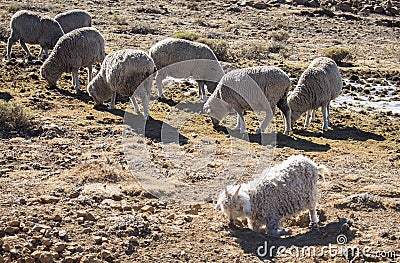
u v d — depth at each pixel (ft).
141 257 23.84
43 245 23.93
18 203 27.76
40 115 46.24
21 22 67.05
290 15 151.12
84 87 57.31
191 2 157.99
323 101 48.60
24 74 60.08
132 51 46.34
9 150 36.76
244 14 148.46
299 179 27.37
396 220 29.12
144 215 27.53
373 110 59.62
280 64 82.43
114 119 46.50
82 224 25.99
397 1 187.11
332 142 46.14
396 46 117.19
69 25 80.79
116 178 32.78
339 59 92.27
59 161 35.27
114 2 144.97
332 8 170.30
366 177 36.81
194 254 24.39
